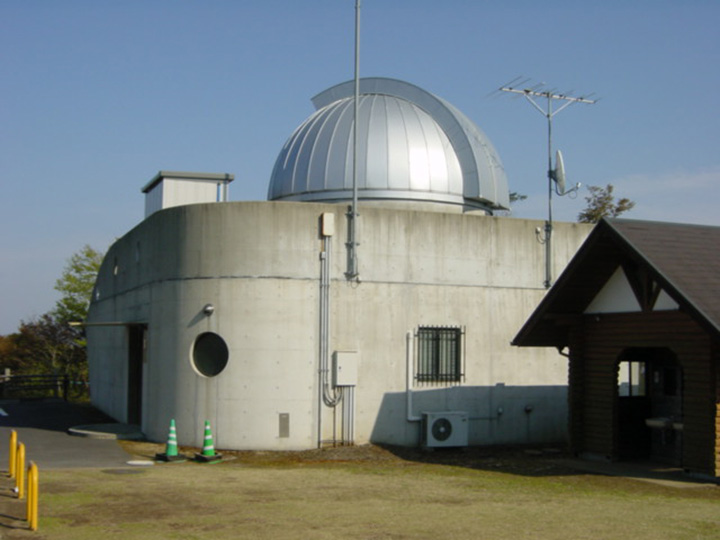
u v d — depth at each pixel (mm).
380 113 21859
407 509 11352
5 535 9508
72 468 15367
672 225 15461
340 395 18547
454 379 19688
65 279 52750
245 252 18297
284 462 16812
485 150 22875
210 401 18188
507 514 11000
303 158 21891
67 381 36219
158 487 13125
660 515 11016
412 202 21016
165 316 19078
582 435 17188
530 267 20688
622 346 16047
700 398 14180
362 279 18922
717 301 12922
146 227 20953
